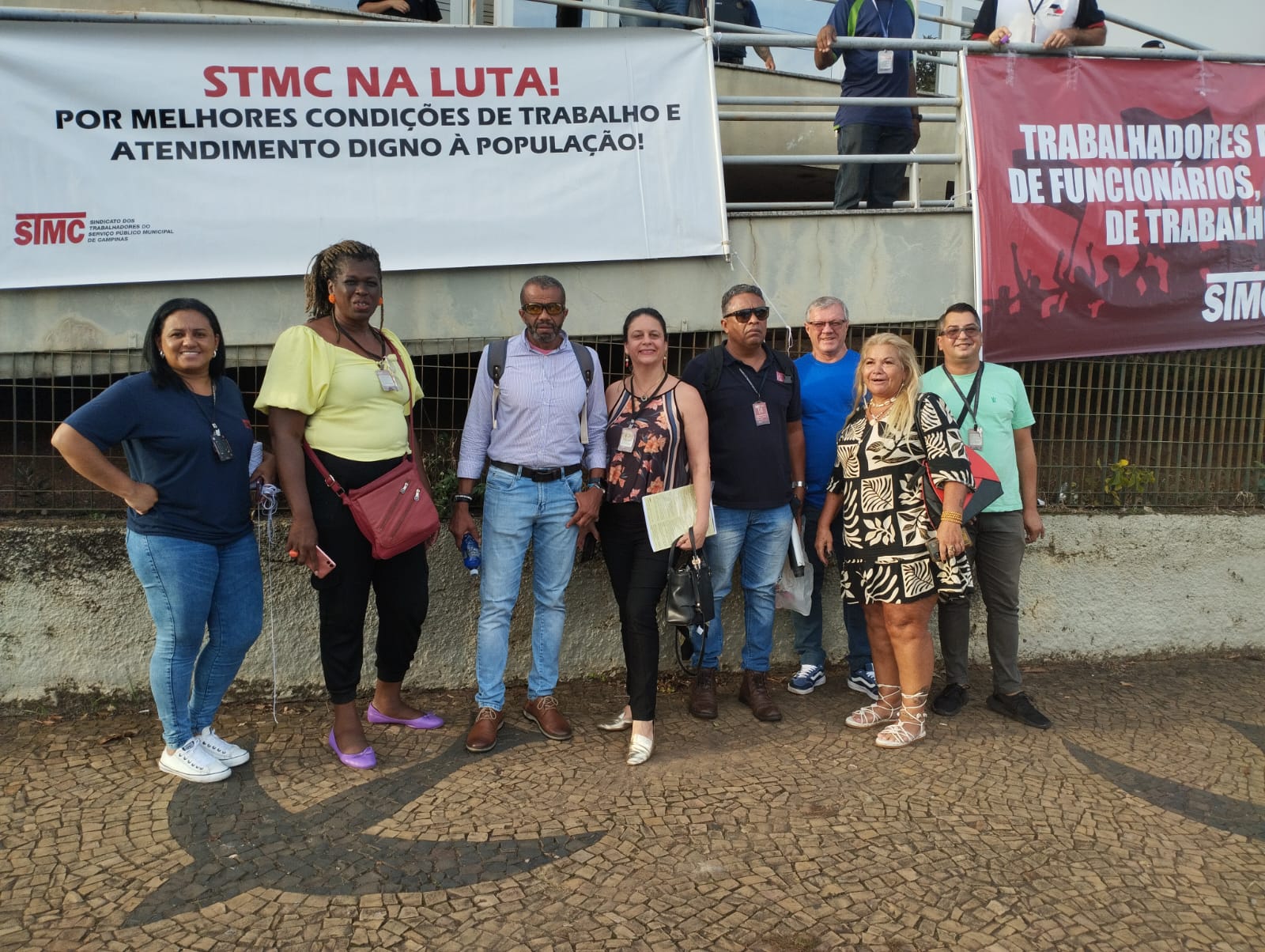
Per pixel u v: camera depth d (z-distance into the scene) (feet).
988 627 14.40
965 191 16.78
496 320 14.99
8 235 13.16
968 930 8.86
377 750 12.47
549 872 9.68
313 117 13.94
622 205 15.06
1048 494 17.57
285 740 12.78
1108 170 16.84
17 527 13.28
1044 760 12.75
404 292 14.62
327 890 9.32
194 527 10.95
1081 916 9.12
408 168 14.30
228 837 10.27
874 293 16.34
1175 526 17.44
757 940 8.64
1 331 13.47
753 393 13.38
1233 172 17.37
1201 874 9.96
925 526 12.69
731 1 22.53
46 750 12.31
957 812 11.14
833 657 16.65
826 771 12.17
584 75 14.80
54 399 13.97
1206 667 17.13
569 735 12.94
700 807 11.11
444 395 15.64
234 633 11.58
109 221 13.44
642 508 12.39
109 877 9.48
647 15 15.67
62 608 13.44
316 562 11.29
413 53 14.16
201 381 11.07
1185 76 17.07
